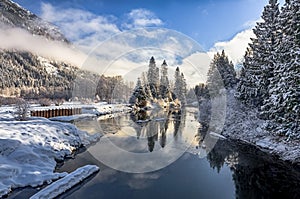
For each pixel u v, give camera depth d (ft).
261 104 49.06
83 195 17.42
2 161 20.59
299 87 29.71
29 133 27.96
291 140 32.30
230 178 22.00
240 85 56.65
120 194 17.63
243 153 32.37
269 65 44.73
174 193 18.10
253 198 17.74
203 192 18.60
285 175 23.30
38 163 22.52
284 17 36.94
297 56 29.48
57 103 84.28
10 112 48.37
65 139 31.07
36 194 16.44
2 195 16.38
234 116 53.11
